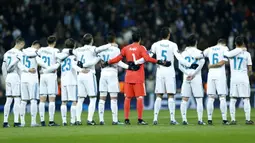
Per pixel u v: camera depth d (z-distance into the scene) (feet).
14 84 132.77
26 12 238.89
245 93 131.44
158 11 242.99
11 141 99.35
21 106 134.10
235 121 132.57
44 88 133.39
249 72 132.36
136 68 130.62
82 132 112.68
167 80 130.82
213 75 130.93
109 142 96.99
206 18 244.83
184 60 129.29
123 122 143.02
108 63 131.85
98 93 199.62
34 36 230.89
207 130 114.32
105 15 241.14
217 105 207.21
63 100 134.00
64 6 241.55
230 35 234.99
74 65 132.05
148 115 171.94
